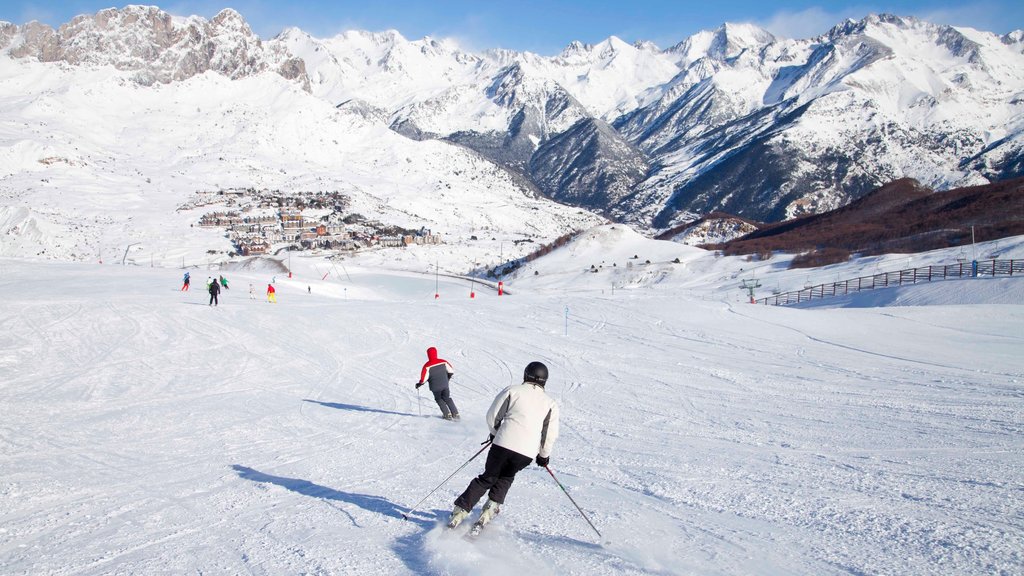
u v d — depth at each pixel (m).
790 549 4.96
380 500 6.60
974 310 27.95
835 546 5.00
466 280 98.56
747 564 4.66
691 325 26.45
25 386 14.73
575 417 11.62
